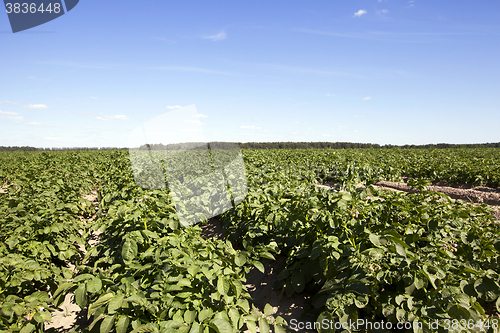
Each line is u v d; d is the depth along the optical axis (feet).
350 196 12.18
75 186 31.71
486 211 13.74
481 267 11.65
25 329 9.09
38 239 15.72
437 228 12.39
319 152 76.18
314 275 12.76
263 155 61.41
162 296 9.52
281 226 14.80
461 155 65.21
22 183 33.73
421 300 9.38
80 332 10.52
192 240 13.17
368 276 10.09
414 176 49.29
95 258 16.42
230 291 10.54
